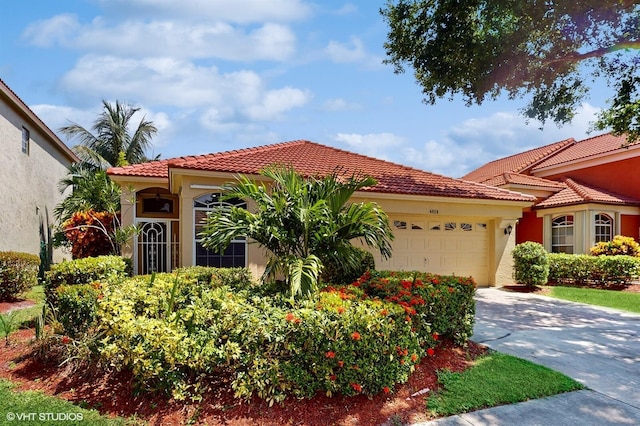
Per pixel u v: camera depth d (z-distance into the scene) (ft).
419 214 42.73
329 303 15.78
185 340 13.76
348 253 19.86
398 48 40.91
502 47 36.01
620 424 13.64
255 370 13.60
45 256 52.65
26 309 29.84
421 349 16.94
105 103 88.22
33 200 51.78
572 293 42.63
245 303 15.92
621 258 45.55
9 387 15.33
